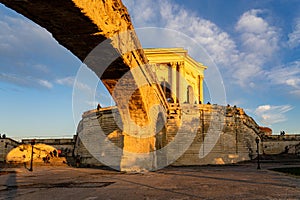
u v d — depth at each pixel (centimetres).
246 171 3069
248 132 5609
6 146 5388
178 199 1278
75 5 1128
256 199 1270
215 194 1426
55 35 1449
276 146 6594
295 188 1650
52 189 1700
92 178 2416
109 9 1436
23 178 2494
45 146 5225
